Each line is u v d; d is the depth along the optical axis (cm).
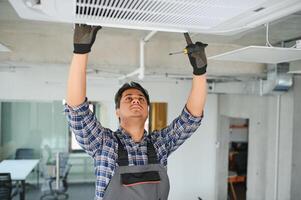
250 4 84
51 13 89
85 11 88
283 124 434
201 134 635
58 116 590
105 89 574
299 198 423
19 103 573
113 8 87
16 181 559
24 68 457
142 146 123
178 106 617
